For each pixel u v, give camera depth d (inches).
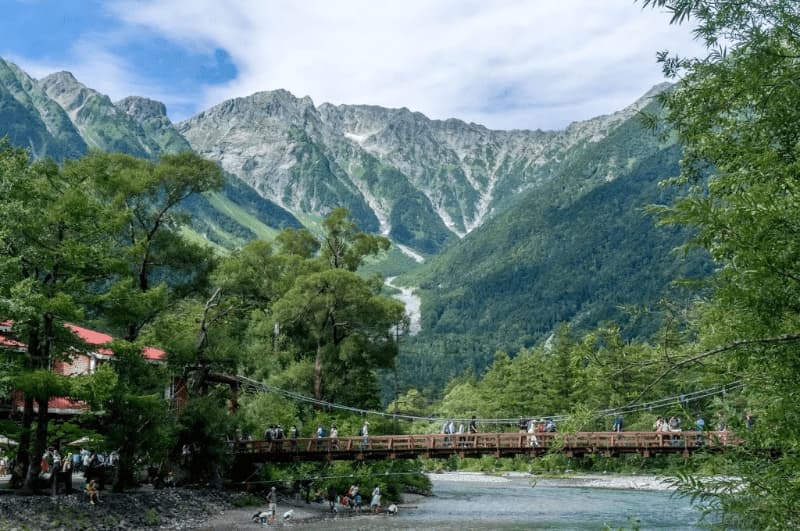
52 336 1108.5
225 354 1622.8
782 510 251.0
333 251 2485.2
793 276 235.0
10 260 1013.2
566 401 3147.1
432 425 4320.9
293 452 1684.3
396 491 1977.1
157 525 1226.0
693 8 244.4
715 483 269.6
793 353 256.5
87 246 1145.4
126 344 1192.8
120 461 1339.8
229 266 1745.8
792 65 251.4
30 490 1128.2
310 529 1341.0
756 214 236.5
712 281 266.5
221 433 1594.5
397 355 2346.2
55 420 1274.6
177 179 1685.5
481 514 1631.4
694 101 301.6
